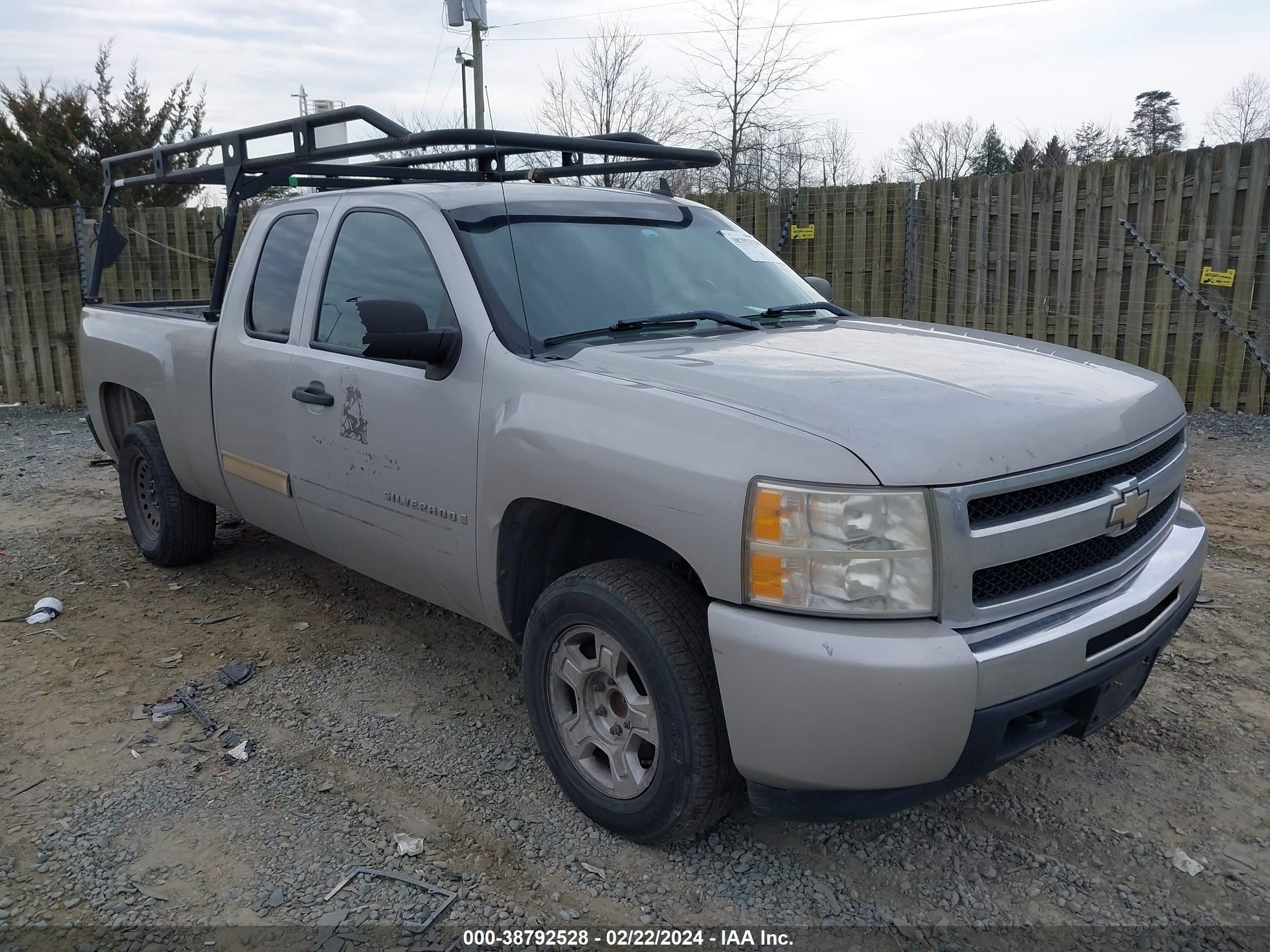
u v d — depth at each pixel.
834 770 2.32
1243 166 8.32
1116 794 3.17
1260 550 5.33
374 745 3.51
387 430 3.46
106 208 6.02
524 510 3.05
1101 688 2.63
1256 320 8.47
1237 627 4.36
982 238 9.78
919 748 2.27
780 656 2.30
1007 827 3.00
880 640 2.25
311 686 3.97
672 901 2.67
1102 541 2.67
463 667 4.15
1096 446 2.60
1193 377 8.84
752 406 2.53
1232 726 3.55
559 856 2.86
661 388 2.71
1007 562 2.40
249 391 4.20
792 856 2.86
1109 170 8.90
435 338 3.16
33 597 4.97
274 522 4.34
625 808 2.83
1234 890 2.71
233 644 4.39
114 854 2.87
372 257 3.72
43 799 3.16
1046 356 3.26
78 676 4.05
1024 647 2.36
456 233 3.39
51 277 11.41
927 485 2.28
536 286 3.33
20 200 18.52
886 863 2.83
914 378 2.75
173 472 5.04
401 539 3.53
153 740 3.54
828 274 10.73
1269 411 8.59
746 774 2.48
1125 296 9.05
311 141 4.19
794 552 2.30
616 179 17.34
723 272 3.95
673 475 2.50
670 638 2.62
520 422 2.92
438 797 3.17
